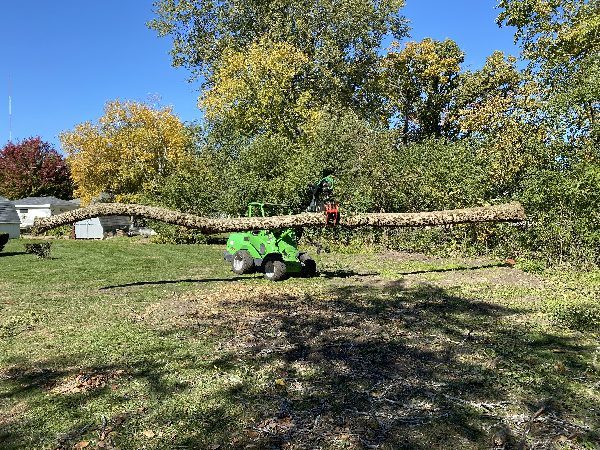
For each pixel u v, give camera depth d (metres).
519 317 6.18
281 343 5.12
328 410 3.50
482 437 3.11
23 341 5.27
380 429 3.21
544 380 4.04
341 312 6.55
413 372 4.24
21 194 48.91
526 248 11.24
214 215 21.64
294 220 8.76
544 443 3.03
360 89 32.84
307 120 26.11
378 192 16.12
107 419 3.37
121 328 5.76
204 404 3.60
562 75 15.31
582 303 6.79
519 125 13.41
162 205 21.73
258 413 3.45
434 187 14.24
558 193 10.23
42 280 9.77
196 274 10.45
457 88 34.03
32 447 3.01
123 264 12.59
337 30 29.30
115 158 33.91
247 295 7.75
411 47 34.31
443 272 10.28
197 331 5.60
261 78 26.58
